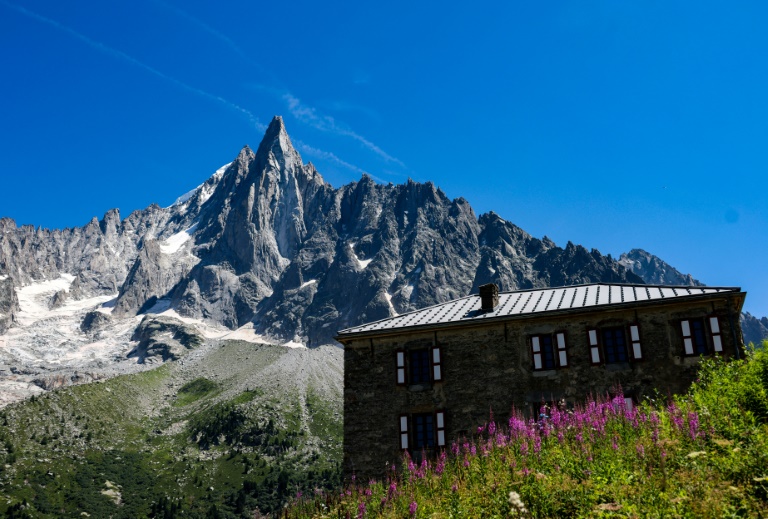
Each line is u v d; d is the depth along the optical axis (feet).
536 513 68.74
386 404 150.51
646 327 141.90
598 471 73.05
